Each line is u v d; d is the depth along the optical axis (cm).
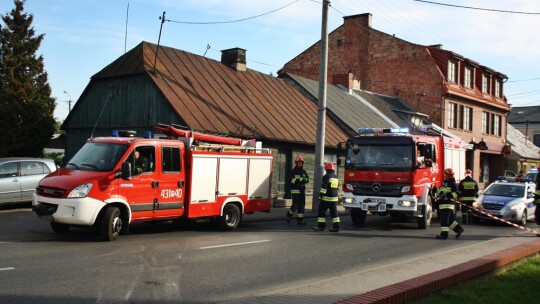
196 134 1387
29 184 1612
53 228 1202
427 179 1650
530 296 727
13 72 2886
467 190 1867
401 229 1598
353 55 4150
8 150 2188
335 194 1471
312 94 2928
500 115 4659
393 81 3959
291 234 1377
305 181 1658
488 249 1150
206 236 1273
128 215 1160
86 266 851
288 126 2348
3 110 2188
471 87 4212
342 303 550
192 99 2048
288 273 870
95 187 1093
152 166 1216
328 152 2583
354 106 3209
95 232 1239
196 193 1316
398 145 1573
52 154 2773
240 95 2355
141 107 2052
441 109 3753
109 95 2177
